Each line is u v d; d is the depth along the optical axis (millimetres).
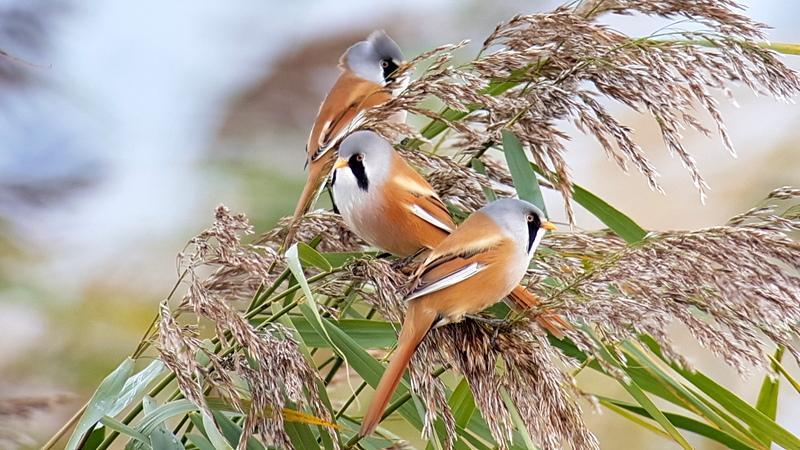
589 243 6152
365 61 6305
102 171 7195
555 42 6172
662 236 6102
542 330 6105
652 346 6168
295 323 6164
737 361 6086
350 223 6195
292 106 7801
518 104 6156
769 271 6086
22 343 6590
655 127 8523
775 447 6238
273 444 6090
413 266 6184
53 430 6504
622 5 6191
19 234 6695
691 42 6156
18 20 7332
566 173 6156
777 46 6188
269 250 6117
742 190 8188
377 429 6219
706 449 6648
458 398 6145
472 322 6121
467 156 6219
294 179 7289
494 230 6129
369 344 6156
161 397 6461
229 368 6121
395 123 6180
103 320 6621
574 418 6090
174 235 6840
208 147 7508
